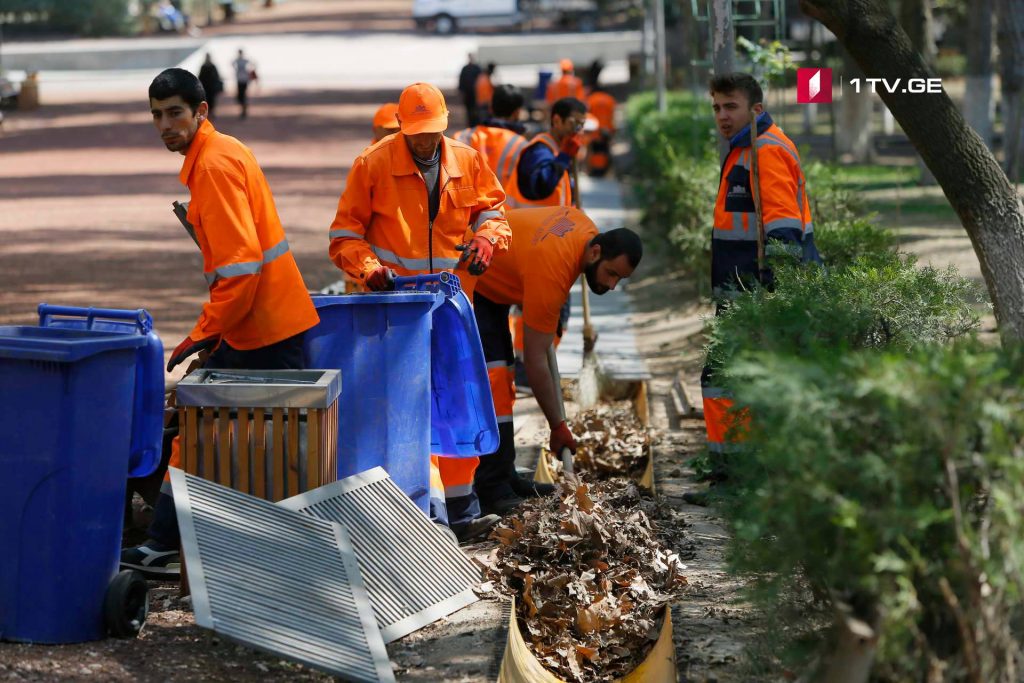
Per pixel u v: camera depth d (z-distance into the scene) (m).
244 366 6.13
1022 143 20.20
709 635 5.43
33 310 13.55
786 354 4.27
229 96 46.66
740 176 7.59
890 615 3.68
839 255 9.12
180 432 5.64
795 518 3.86
